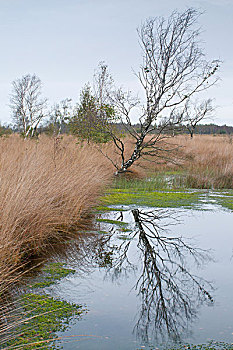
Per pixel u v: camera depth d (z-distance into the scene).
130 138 16.03
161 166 15.91
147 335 3.20
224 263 5.00
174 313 3.61
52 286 4.14
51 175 7.00
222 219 7.50
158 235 6.30
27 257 5.00
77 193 7.27
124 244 5.76
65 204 6.66
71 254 5.23
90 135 13.82
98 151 12.55
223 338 3.17
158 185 11.75
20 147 9.97
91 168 9.24
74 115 14.53
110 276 4.49
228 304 3.81
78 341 3.09
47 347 3.00
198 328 3.34
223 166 14.66
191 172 13.91
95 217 7.44
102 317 3.50
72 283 4.25
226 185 12.16
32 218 5.38
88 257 5.14
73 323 3.38
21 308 3.62
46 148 10.28
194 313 3.61
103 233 6.33
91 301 3.82
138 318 3.50
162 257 5.21
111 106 13.14
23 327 3.30
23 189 5.56
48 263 4.85
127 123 12.40
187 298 3.94
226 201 9.45
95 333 3.22
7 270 4.20
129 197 9.68
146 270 4.71
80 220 6.91
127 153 13.72
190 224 7.06
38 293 3.96
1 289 3.92
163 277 4.51
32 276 4.39
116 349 2.99
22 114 29.91
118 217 7.52
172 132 12.61
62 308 3.65
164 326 3.36
